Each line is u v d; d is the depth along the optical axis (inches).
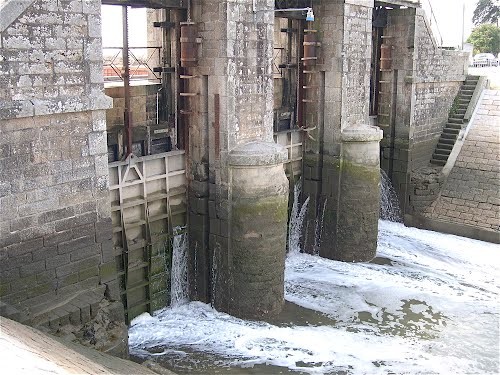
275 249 645.3
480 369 557.9
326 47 785.6
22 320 441.7
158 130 654.5
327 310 678.5
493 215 929.5
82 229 482.3
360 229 820.0
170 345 593.0
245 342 601.0
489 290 744.3
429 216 967.6
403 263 827.4
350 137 791.7
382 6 919.0
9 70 417.7
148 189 643.5
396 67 960.9
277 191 636.1
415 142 994.1
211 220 658.2
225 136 621.9
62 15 444.1
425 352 589.3
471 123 1069.1
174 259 674.8
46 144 447.8
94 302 487.2
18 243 440.5
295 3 777.6
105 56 757.9
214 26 603.8
